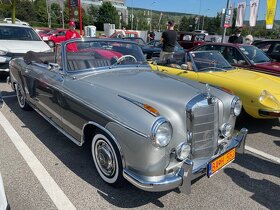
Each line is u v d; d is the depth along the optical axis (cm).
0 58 739
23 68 482
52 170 335
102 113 276
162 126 240
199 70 541
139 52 428
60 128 377
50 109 394
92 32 1758
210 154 296
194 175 263
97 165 314
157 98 281
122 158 262
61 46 365
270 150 413
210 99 285
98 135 295
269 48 896
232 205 285
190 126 271
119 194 294
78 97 313
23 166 342
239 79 487
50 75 386
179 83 327
